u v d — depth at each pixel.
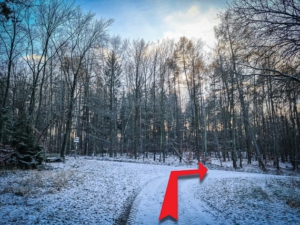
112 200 8.27
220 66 21.28
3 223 5.11
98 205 7.46
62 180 10.63
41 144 16.73
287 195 8.59
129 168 18.33
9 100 18.19
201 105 35.22
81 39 23.47
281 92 6.56
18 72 21.58
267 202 7.85
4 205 6.56
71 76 25.78
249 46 6.58
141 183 12.02
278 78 6.16
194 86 28.03
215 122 36.81
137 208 7.24
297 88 6.26
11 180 10.11
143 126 38.62
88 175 13.27
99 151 41.16
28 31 18.05
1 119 13.87
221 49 22.33
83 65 24.94
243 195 8.85
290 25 5.63
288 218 6.11
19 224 5.14
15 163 13.65
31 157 14.34
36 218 5.66
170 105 36.47
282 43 6.10
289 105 6.93
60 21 19.55
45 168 14.73
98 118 36.19
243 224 5.77
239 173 17.84
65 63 24.08
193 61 28.44
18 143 14.29
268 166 25.89
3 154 13.09
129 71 35.69
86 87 27.02
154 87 32.94
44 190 8.77
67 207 6.93
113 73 33.91
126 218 6.25
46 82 23.80
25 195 7.79
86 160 22.64
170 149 40.91
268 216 6.36
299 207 7.12
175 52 29.62
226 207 7.41
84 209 6.88
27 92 19.95
